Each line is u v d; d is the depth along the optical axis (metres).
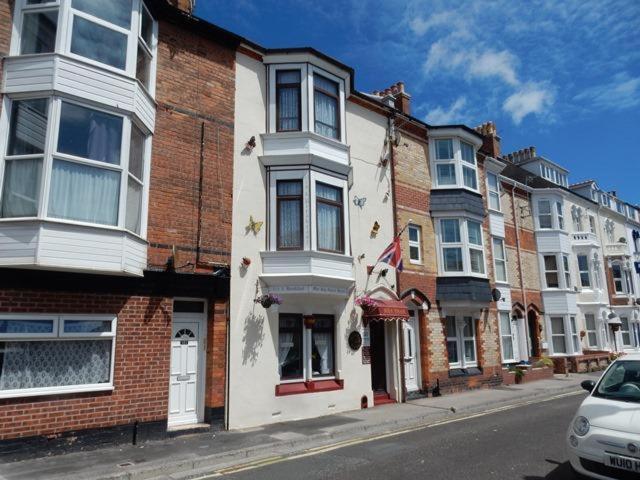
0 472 7.14
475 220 17.36
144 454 8.18
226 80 11.94
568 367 22.06
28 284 8.20
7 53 8.59
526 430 10.05
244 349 10.90
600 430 5.98
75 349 8.67
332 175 12.87
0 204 8.08
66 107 8.52
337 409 12.36
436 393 15.20
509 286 20.30
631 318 27.14
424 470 7.24
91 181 8.64
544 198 24.22
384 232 14.81
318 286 11.95
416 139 16.91
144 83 10.41
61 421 8.21
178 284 10.05
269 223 11.95
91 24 9.12
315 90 13.16
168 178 10.39
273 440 9.22
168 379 9.58
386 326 14.77
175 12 11.03
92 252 8.33
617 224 30.59
